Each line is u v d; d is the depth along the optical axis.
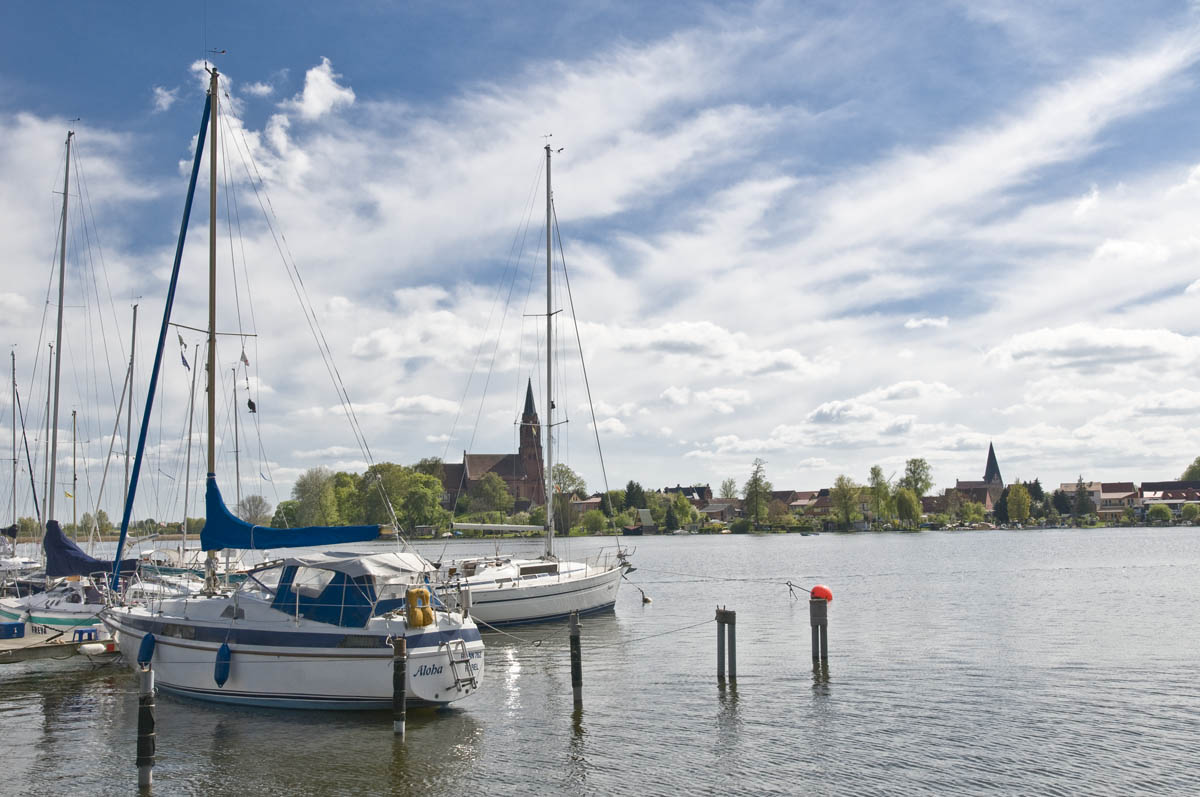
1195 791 16.64
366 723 21.17
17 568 44.50
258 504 57.47
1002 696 23.80
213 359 25.47
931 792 16.75
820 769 18.03
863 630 36.12
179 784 17.58
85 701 24.41
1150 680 25.55
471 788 17.16
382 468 132.00
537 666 28.73
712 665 28.55
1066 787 16.92
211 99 26.59
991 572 68.50
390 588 22.33
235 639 22.30
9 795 17.16
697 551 117.75
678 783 17.33
